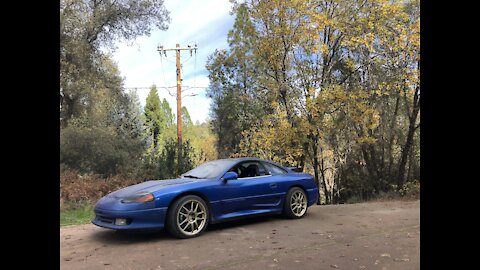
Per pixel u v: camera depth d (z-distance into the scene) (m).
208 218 6.04
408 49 14.47
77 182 11.43
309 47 16.05
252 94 20.42
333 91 14.94
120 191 5.93
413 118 16.23
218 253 4.83
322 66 16.88
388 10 14.27
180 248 5.11
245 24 17.59
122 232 6.20
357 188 17.84
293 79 16.98
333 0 15.98
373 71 16.61
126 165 14.79
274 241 5.46
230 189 6.37
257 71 18.33
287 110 17.06
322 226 6.60
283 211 7.22
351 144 18.02
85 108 17.55
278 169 7.51
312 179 7.86
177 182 6.18
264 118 20.44
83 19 17.14
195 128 49.41
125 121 18.34
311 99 15.38
